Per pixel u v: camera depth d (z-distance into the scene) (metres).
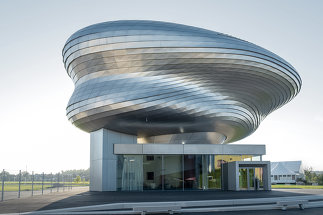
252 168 30.72
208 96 29.12
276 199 19.45
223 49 25.47
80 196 23.59
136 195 23.78
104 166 30.17
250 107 33.84
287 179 70.50
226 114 31.03
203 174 31.05
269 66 26.92
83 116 29.97
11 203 18.25
